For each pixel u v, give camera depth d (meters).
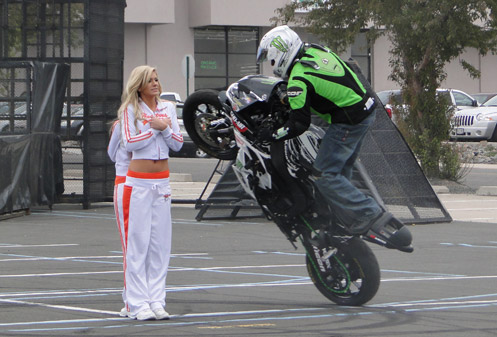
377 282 10.72
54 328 9.77
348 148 10.46
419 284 12.66
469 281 12.93
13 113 21.36
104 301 11.30
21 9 22.97
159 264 10.34
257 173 10.82
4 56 23.16
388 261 14.82
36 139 21.31
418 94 28.05
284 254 15.45
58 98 22.16
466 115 42.12
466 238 17.56
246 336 9.41
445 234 18.14
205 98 12.48
